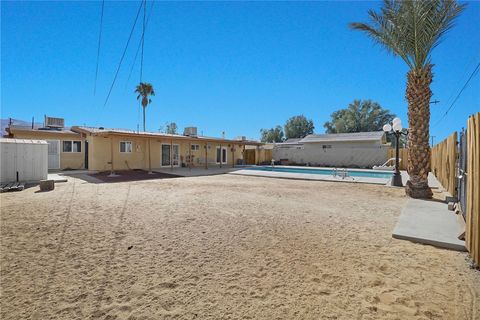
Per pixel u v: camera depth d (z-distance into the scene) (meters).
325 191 10.36
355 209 7.02
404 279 3.13
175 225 5.35
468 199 3.89
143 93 33.94
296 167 25.25
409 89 8.83
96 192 9.63
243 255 3.84
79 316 2.40
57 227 5.14
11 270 3.31
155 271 3.31
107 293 2.79
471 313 2.46
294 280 3.09
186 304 2.60
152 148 20.80
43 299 2.67
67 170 18.53
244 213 6.45
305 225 5.43
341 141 30.62
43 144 12.28
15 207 6.91
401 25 8.29
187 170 20.12
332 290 2.87
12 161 11.45
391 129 12.32
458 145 7.38
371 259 3.72
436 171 14.68
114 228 5.11
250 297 2.72
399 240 4.54
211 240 4.48
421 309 2.53
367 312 2.47
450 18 7.73
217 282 3.04
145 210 6.69
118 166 18.61
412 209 6.79
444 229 4.93
